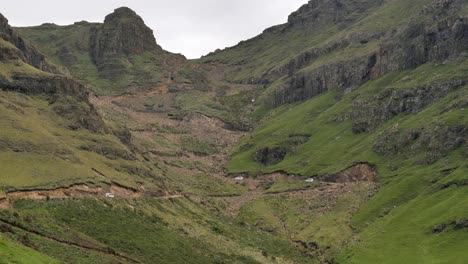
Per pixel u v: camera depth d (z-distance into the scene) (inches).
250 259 6678.2
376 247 7096.5
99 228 5561.0
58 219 5364.2
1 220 4618.6
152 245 5674.2
